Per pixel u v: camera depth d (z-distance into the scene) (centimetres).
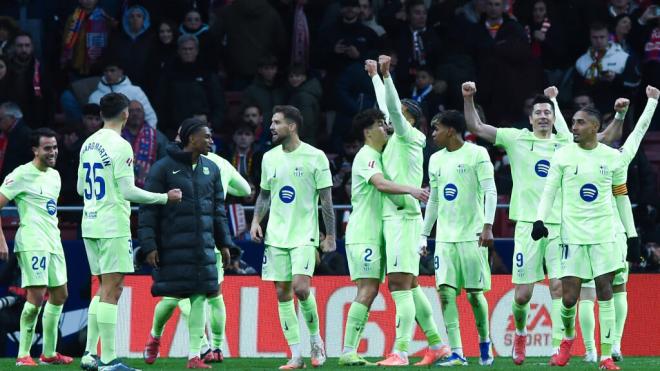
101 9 6028
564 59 6141
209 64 5938
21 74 5675
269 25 6081
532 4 6169
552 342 4084
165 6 6025
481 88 5769
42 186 3822
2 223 5131
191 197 3453
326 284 4509
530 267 3766
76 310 4588
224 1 6406
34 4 6294
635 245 3562
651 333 4616
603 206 3453
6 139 5341
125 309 4459
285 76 6103
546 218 3712
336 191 5088
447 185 3650
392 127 3769
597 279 3444
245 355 4469
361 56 5788
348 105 5688
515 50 5766
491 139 3862
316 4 6347
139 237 3438
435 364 3659
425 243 3638
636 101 5862
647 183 5166
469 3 6175
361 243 3612
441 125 3650
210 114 5728
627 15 6038
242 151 5288
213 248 3500
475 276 3650
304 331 4472
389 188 3509
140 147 5225
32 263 3788
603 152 3475
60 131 5816
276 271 3656
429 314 3697
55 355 3912
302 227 3656
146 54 5872
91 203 3353
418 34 5909
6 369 3634
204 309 3519
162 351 4447
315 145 5650
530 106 5594
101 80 5556
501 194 5169
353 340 3653
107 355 3328
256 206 3769
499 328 4550
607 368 3403
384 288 4500
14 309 4472
